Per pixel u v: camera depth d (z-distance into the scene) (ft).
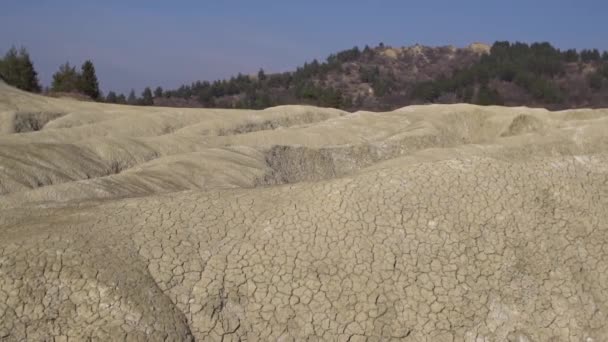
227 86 445.78
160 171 56.39
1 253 20.99
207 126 92.58
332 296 21.57
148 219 24.09
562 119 100.63
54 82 183.62
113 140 69.15
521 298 21.67
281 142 81.92
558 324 21.09
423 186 25.08
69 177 56.54
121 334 18.94
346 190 25.11
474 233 23.39
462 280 22.03
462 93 372.79
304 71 476.13
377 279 22.03
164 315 19.99
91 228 23.22
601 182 25.38
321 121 106.32
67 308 19.47
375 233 23.38
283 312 21.15
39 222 24.21
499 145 69.51
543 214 24.07
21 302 19.42
